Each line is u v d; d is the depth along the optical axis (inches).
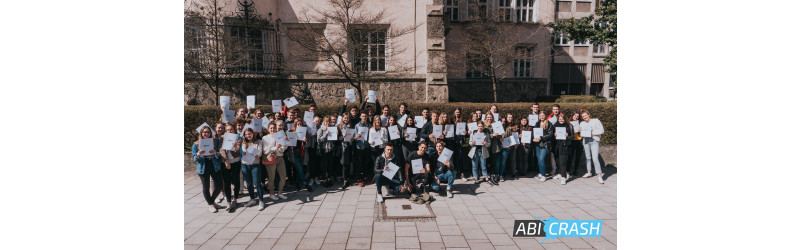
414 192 266.1
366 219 228.5
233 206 250.2
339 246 190.7
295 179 303.3
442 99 507.8
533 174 344.5
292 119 292.8
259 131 265.0
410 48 512.4
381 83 510.6
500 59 644.1
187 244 192.7
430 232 208.5
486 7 642.2
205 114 387.5
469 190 291.4
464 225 218.7
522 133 317.7
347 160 295.7
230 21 451.8
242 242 195.6
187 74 431.2
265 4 476.4
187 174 343.9
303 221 225.3
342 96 508.1
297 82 502.3
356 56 436.1
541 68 712.4
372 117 316.8
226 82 459.5
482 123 301.7
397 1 504.1
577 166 340.5
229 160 242.2
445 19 623.8
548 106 410.9
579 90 758.5
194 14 424.8
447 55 605.0
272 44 487.8
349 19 450.6
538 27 697.6
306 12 492.4
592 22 595.8
